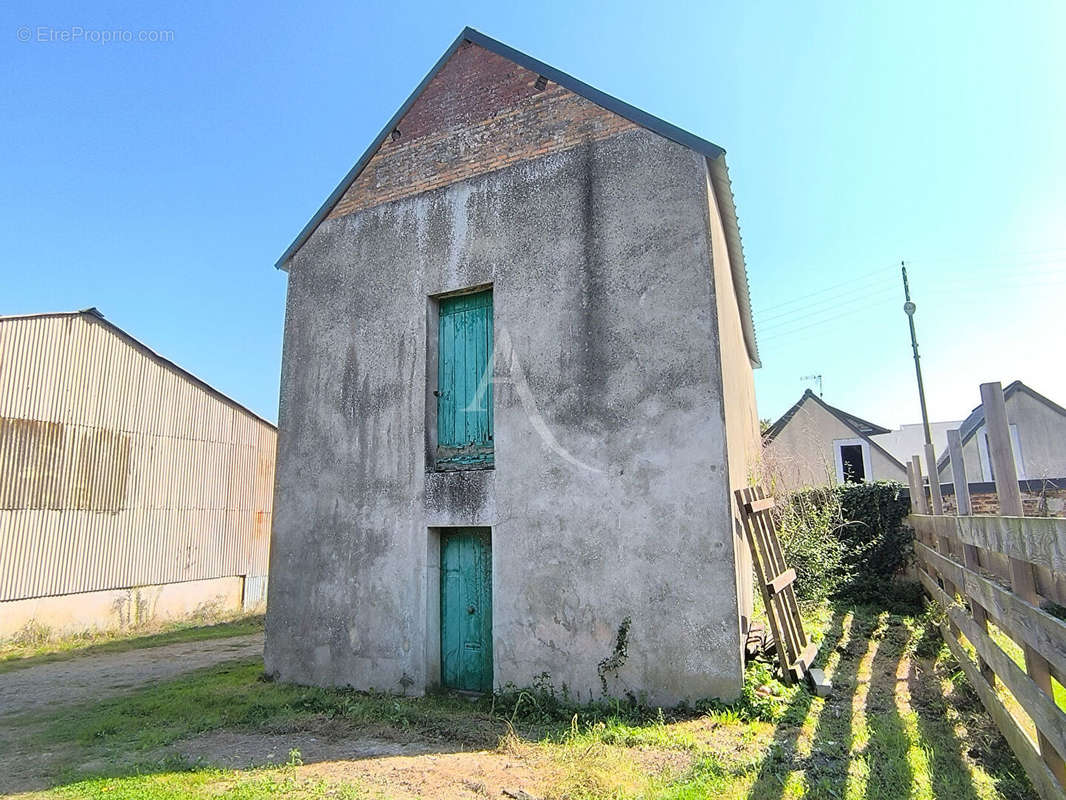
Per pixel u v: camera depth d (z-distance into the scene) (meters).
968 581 5.07
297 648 8.09
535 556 6.75
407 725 6.09
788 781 4.08
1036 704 3.17
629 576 6.27
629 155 6.96
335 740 5.77
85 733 6.36
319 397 8.55
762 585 6.32
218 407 19.81
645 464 6.37
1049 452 21.12
